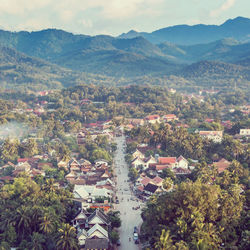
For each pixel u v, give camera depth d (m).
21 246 163.25
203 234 130.25
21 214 173.88
